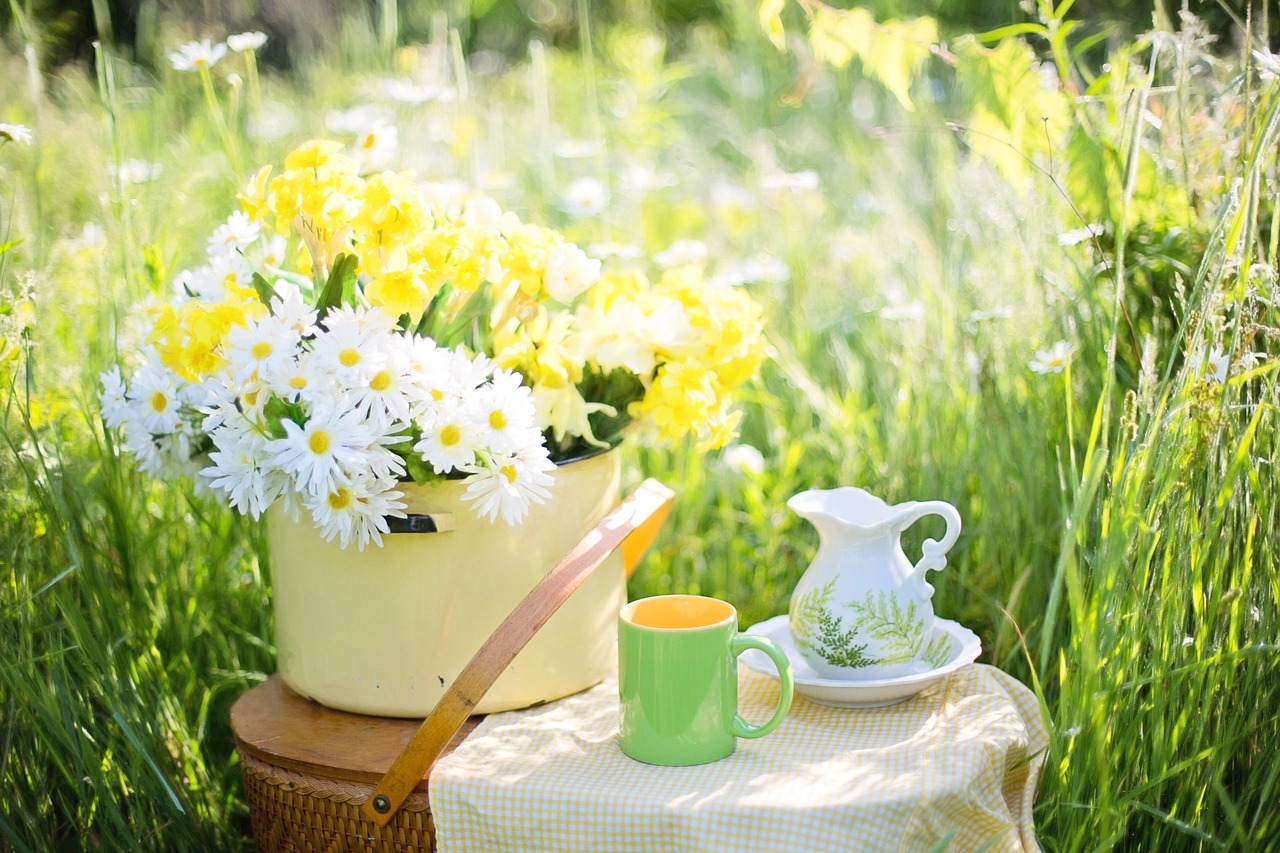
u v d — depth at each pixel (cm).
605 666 159
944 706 151
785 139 323
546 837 139
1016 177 183
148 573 178
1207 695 151
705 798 138
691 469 205
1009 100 177
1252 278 154
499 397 144
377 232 147
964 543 187
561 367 151
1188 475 152
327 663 153
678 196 283
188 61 186
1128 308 176
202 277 156
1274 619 152
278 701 158
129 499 178
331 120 238
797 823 135
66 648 161
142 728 164
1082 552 159
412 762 142
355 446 140
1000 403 186
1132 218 174
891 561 152
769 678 158
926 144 259
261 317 147
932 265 207
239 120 239
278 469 144
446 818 141
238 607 186
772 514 203
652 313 157
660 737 143
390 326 145
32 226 188
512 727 150
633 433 159
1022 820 149
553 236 155
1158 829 155
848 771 141
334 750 148
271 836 152
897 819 136
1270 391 154
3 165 195
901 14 387
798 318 234
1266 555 152
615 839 137
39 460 167
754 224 272
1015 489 182
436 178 225
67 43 277
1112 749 154
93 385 180
